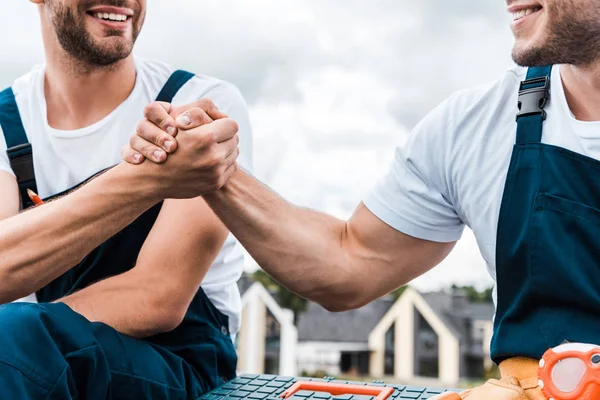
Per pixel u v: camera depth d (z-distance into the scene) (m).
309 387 1.76
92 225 1.58
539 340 1.45
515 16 1.51
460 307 35.03
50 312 1.50
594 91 1.47
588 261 1.42
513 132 1.56
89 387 1.52
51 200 1.77
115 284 1.76
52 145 1.99
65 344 1.49
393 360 33.91
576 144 1.47
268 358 28.73
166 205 1.83
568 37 1.41
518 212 1.49
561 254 1.43
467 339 34.50
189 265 1.77
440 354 34.34
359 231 1.84
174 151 1.54
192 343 1.92
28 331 1.44
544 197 1.46
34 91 2.04
